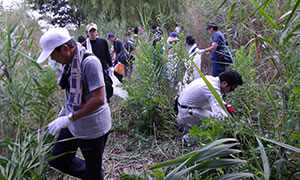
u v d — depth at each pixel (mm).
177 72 4152
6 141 2193
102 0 10875
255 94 3170
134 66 4594
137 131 3891
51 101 2727
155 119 3924
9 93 2498
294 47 2135
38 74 2908
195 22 6258
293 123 1835
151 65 3945
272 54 2094
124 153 3451
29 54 2844
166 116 4004
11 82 2521
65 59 2021
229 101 3537
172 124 3986
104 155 3389
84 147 2203
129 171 2982
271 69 2801
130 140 3750
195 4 6730
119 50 6016
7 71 2480
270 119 2623
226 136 2324
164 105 3990
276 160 2137
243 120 2504
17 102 2539
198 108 3406
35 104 2689
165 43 4281
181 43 4156
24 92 2598
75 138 2232
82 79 2016
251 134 2217
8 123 2449
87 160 2256
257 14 2547
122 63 5680
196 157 1564
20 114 2551
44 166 2445
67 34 2018
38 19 3467
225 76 3139
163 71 4156
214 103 3100
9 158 2305
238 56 3443
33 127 2758
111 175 2961
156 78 4066
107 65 5055
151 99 3857
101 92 2039
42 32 3531
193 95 3355
